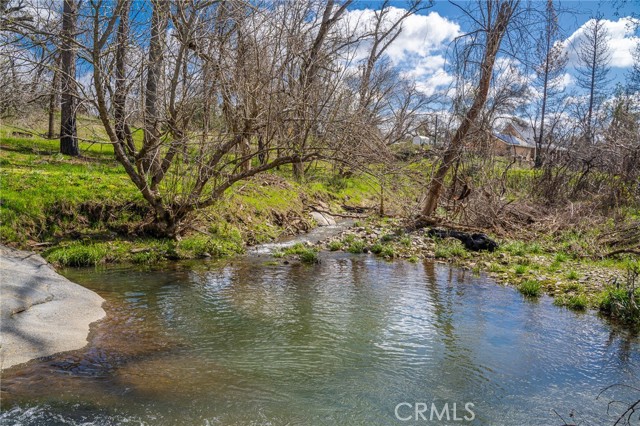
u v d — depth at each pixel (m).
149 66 12.91
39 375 6.61
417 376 7.26
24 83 13.24
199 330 8.76
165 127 13.88
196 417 5.83
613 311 10.34
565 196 25.70
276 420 5.88
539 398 6.71
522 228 20.97
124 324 8.80
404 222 21.81
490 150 23.56
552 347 8.56
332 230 21.22
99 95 12.08
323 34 15.86
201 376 6.93
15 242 12.77
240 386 6.70
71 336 7.93
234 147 15.01
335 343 8.42
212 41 12.94
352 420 5.98
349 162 14.26
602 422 6.13
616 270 14.12
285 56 13.62
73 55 14.45
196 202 14.41
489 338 8.91
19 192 14.14
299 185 24.94
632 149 24.33
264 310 10.02
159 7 12.20
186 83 12.80
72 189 14.99
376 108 17.83
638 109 31.75
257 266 13.91
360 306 10.56
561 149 28.97
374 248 17.17
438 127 22.95
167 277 12.15
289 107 13.50
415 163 20.67
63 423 5.52
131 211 15.25
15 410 5.72
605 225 20.08
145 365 7.18
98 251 13.23
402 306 10.66
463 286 12.58
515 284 12.85
